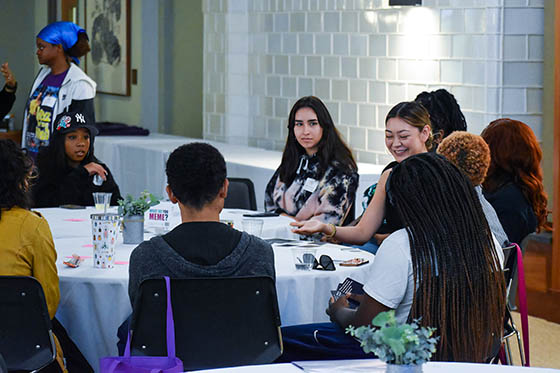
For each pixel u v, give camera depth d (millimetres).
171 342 2541
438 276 2494
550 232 6406
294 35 7703
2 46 12539
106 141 8523
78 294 3205
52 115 6410
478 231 2568
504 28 5879
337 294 3125
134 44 10305
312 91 7535
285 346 3023
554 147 5648
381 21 6715
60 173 5066
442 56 6238
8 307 2916
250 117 8477
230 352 2732
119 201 3803
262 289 2738
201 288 2678
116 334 3199
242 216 4727
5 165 3109
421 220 2551
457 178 2615
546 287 5844
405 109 4344
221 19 8500
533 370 2031
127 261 3457
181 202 2758
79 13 11703
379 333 1804
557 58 5562
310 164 5035
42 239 3102
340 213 4945
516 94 5945
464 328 2490
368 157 6969
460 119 4773
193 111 9648
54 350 2965
